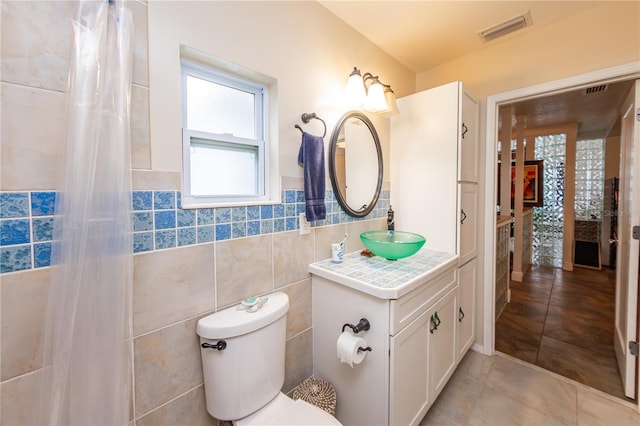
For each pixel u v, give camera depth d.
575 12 1.64
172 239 1.02
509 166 3.32
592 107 3.12
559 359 2.03
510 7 1.59
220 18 1.13
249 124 1.35
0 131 0.73
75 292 0.80
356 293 1.29
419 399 1.39
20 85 0.75
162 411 1.02
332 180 1.62
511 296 3.23
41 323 0.80
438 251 1.84
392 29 1.79
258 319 1.08
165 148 1.00
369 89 1.66
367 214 1.87
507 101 1.97
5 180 0.74
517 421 1.50
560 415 1.54
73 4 0.81
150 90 0.96
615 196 3.81
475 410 1.58
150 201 0.97
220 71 1.22
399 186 2.04
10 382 0.76
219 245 1.15
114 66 0.84
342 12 1.62
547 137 4.55
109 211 0.83
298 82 1.44
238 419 1.06
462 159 1.79
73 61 0.79
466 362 2.02
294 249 1.43
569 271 4.17
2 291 0.74
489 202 2.07
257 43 1.25
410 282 1.24
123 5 0.85
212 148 1.21
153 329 0.99
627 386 1.64
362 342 1.20
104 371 0.84
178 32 1.02
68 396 0.80
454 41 1.93
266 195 1.39
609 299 3.08
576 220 4.53
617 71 1.55
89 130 0.80
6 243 0.74
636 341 1.62
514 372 1.90
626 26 1.52
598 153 4.36
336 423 1.01
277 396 1.17
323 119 1.57
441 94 1.81
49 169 0.80
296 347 1.46
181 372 1.06
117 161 0.84
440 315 1.57
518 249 3.76
